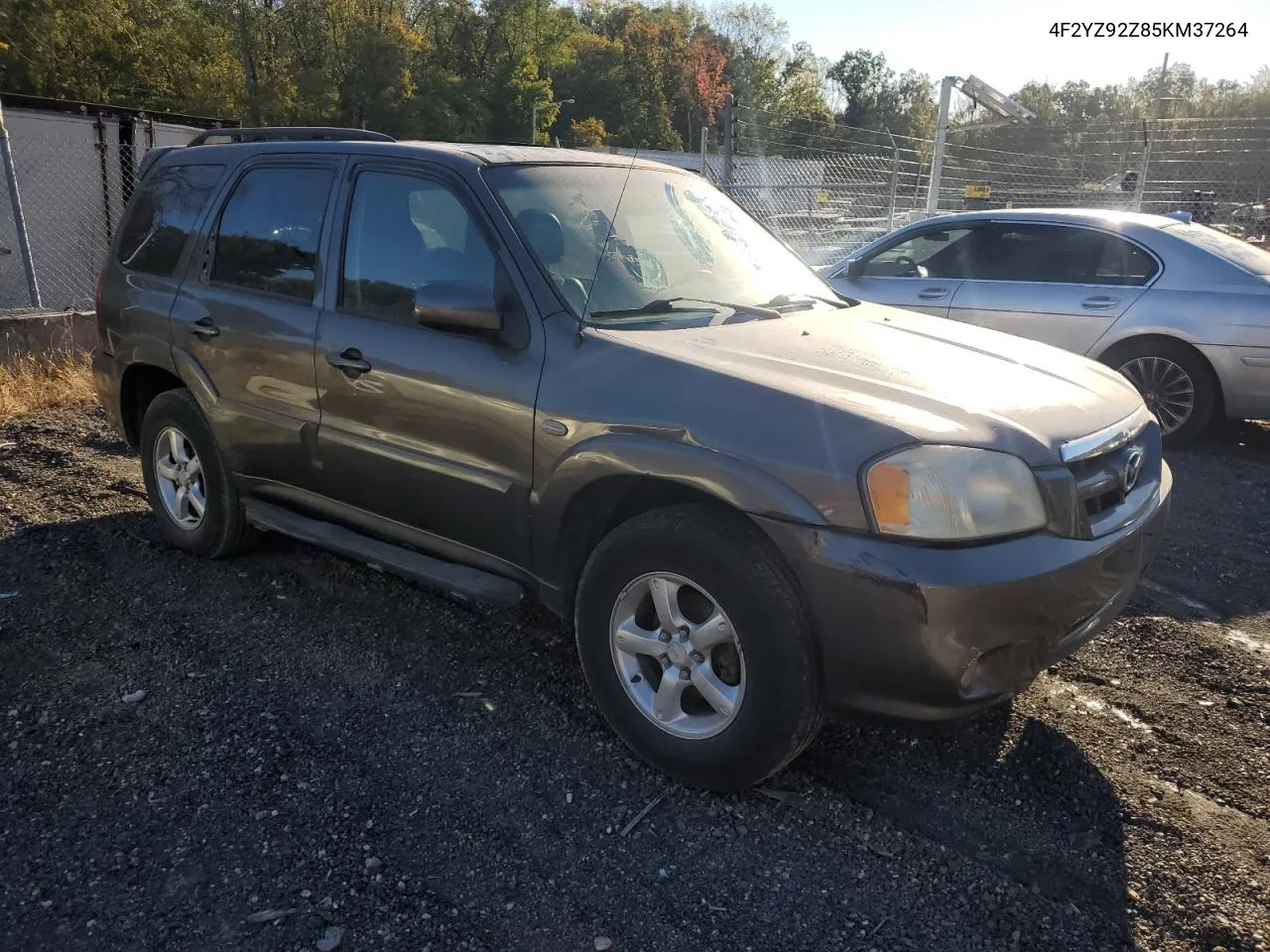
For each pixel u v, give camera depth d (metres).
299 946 2.36
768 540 2.71
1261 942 2.39
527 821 2.83
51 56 31.06
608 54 69.44
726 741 2.81
